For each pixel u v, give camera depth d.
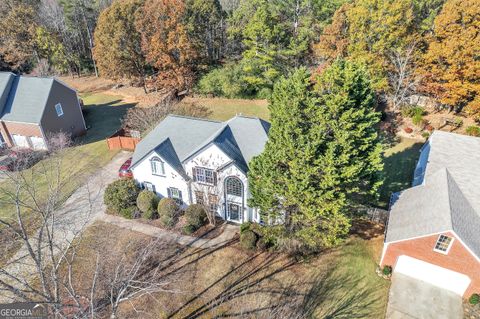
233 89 49.34
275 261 23.14
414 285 21.28
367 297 20.48
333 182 19.17
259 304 20.00
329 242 21.14
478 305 19.98
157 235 25.73
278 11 51.78
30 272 21.33
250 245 23.98
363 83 21.03
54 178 32.69
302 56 50.47
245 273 22.28
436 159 27.50
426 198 23.31
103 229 26.28
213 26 56.50
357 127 20.45
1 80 39.56
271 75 48.53
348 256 23.38
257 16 47.62
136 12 47.94
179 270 22.55
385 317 19.30
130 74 55.50
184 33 46.19
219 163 25.12
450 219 19.39
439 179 24.45
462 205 22.27
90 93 58.47
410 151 37.22
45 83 38.88
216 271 22.48
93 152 38.78
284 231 23.14
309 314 19.38
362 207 24.73
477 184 24.66
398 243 20.91
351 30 39.81
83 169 34.91
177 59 50.00
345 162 19.50
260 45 49.81
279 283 21.45
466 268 19.58
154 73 58.16
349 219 20.50
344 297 20.47
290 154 19.88
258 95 51.19
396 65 41.50
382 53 40.00
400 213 23.53
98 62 53.19
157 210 27.84
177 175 27.09
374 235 25.50
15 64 63.09
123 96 56.25
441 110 42.69
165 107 44.28
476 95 36.59
